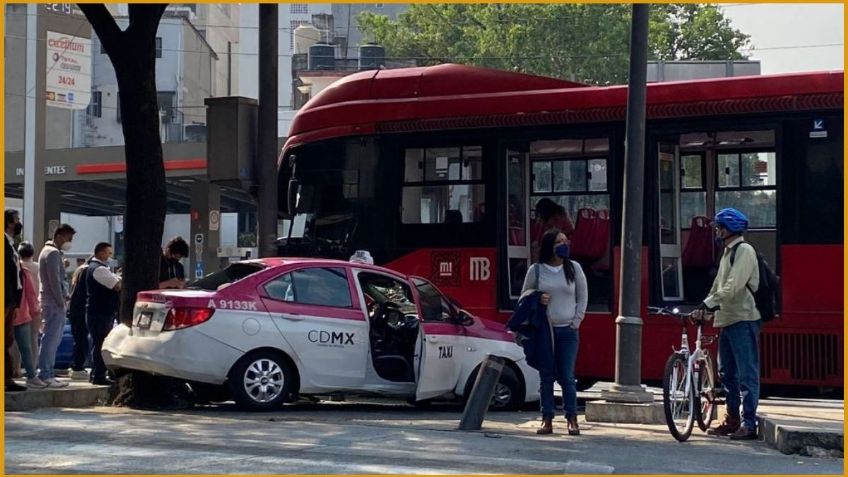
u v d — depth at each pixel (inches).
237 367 455.2
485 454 356.5
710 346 506.6
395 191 576.7
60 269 514.6
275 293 466.6
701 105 517.7
